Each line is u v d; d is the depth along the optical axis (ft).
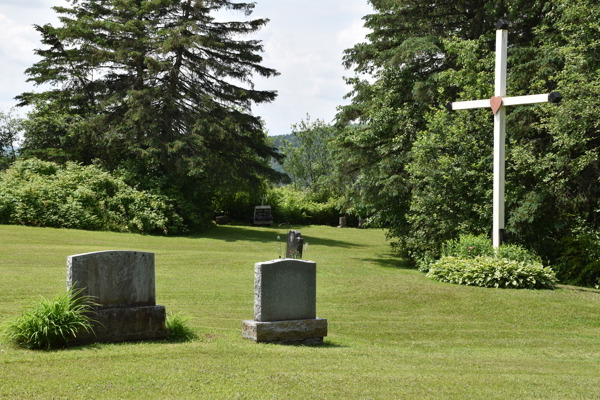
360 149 77.56
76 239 78.38
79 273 22.58
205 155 108.58
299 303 26.08
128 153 110.83
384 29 80.12
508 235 59.67
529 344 29.86
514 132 61.11
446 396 16.51
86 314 22.71
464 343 29.78
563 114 53.47
